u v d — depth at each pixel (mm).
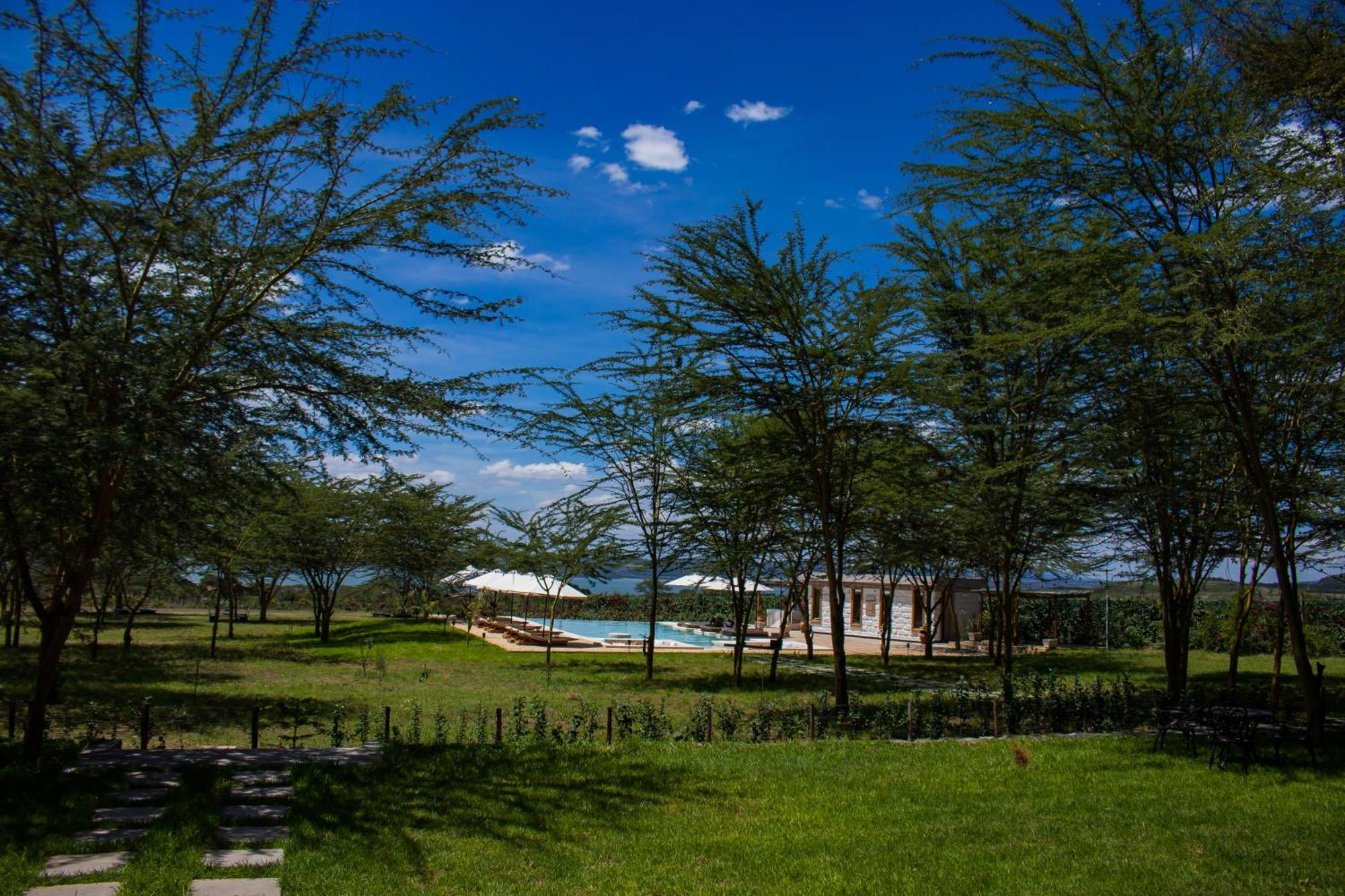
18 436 7250
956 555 17172
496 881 6145
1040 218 11836
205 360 8852
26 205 7840
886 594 33562
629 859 6629
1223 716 9734
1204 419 12430
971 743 10961
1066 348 13344
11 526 8148
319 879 6059
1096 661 25047
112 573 14969
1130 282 10641
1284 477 12383
